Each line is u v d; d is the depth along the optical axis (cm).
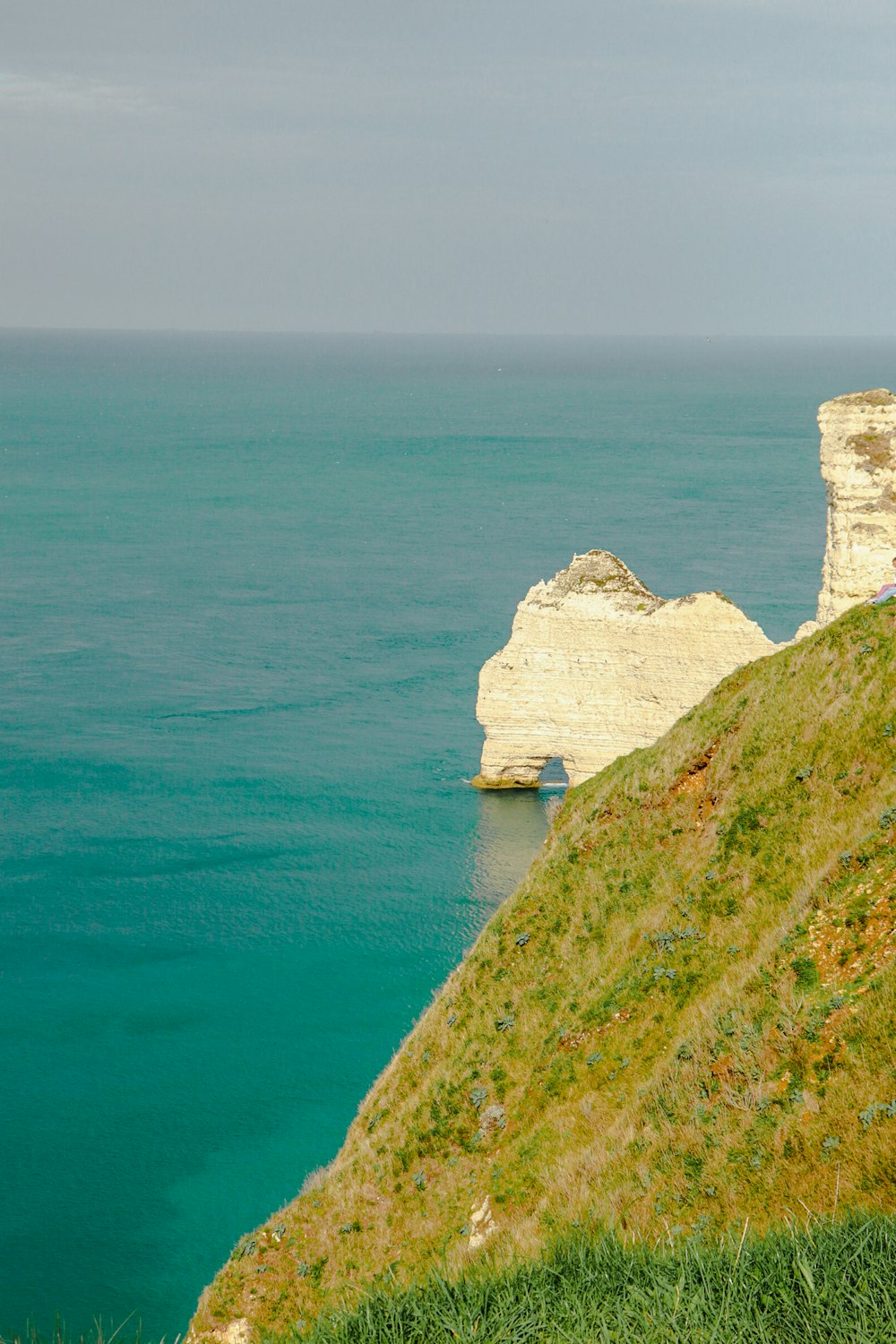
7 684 11644
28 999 5969
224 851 7794
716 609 7838
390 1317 1669
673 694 8094
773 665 4003
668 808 3778
